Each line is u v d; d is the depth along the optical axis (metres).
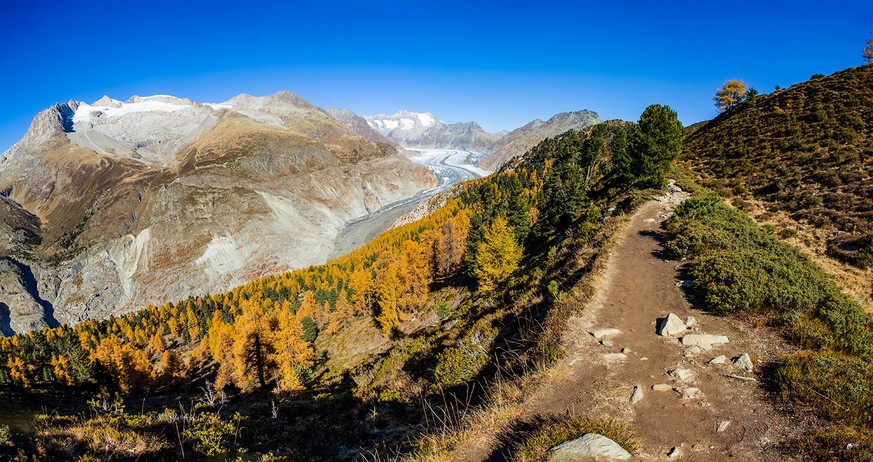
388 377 21.91
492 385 13.42
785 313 14.12
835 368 10.62
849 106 46.34
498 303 25.22
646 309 16.45
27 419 13.98
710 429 9.13
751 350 12.68
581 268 22.31
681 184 42.22
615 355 12.71
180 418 16.20
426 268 75.50
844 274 23.38
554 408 10.30
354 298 86.44
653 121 40.41
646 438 8.95
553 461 7.89
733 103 76.94
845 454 7.66
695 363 12.10
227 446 14.79
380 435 15.49
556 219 50.12
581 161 79.19
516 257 42.81
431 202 193.62
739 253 20.16
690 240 23.39
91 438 12.73
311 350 62.59
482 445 9.33
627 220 30.84
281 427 17.48
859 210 28.52
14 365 73.06
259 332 51.31
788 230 29.39
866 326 13.21
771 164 42.09
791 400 9.78
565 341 13.84
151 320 138.75
